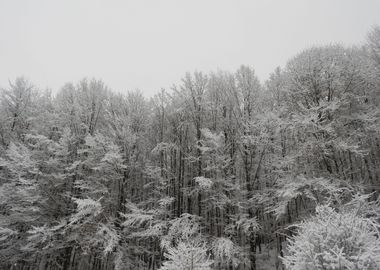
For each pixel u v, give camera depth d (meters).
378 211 10.59
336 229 6.86
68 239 14.03
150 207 17.16
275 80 19.41
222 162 14.72
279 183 13.46
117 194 16.47
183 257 8.58
